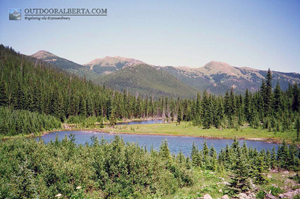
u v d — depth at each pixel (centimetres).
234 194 1512
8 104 10744
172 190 1772
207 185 1839
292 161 3156
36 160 1920
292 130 7738
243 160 1647
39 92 12325
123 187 1712
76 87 16450
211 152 3747
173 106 18450
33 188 1394
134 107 17350
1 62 16212
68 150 2473
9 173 1748
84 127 10881
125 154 1905
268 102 9831
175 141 7488
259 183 1788
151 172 1844
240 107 11062
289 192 1367
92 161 1936
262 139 7419
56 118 11556
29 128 8275
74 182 1712
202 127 10319
